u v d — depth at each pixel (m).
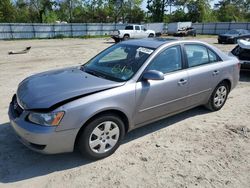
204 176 3.44
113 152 3.88
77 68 4.59
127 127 3.99
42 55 15.24
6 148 3.98
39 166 3.58
